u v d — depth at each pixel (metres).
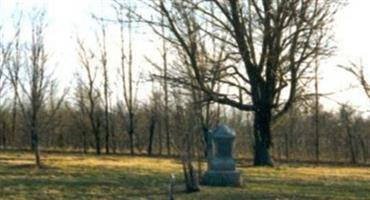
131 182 34.81
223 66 48.22
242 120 77.12
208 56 45.19
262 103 51.97
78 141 88.06
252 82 51.66
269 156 53.34
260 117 52.69
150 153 78.56
